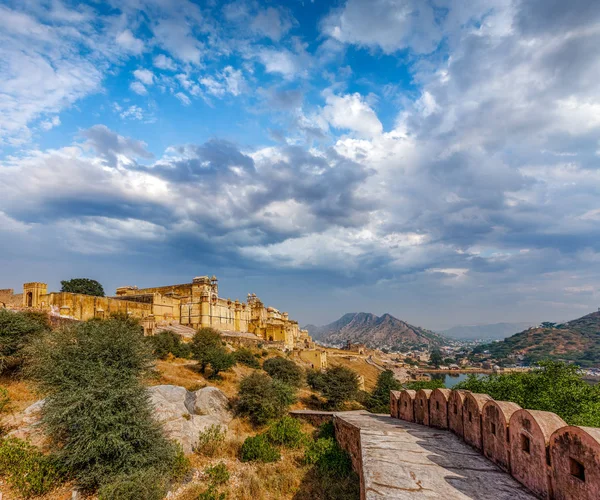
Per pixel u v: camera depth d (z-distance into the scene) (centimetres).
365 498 893
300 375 5022
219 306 8306
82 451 1477
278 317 12144
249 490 1599
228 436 2303
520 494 921
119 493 1331
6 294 5656
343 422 2164
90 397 1545
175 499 1516
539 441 908
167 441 1742
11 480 1359
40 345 1942
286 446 2259
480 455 1255
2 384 2197
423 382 4281
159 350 4309
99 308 5522
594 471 714
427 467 1120
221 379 3956
